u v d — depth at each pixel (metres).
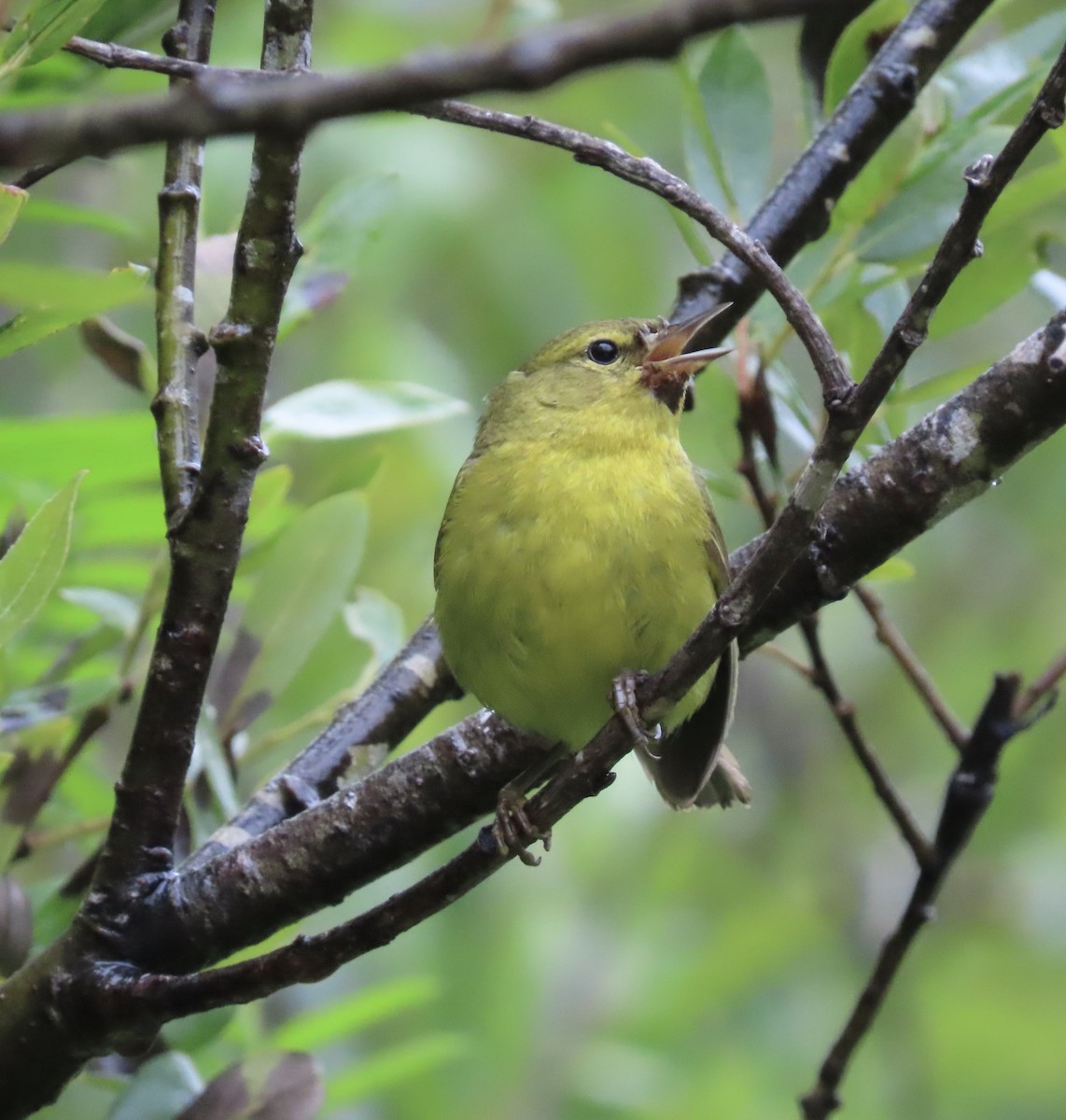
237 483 5.85
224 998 6.10
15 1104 6.47
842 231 8.51
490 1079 11.84
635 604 7.41
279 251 5.44
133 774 6.34
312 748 7.86
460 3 13.59
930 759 15.95
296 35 5.32
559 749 7.69
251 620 8.06
